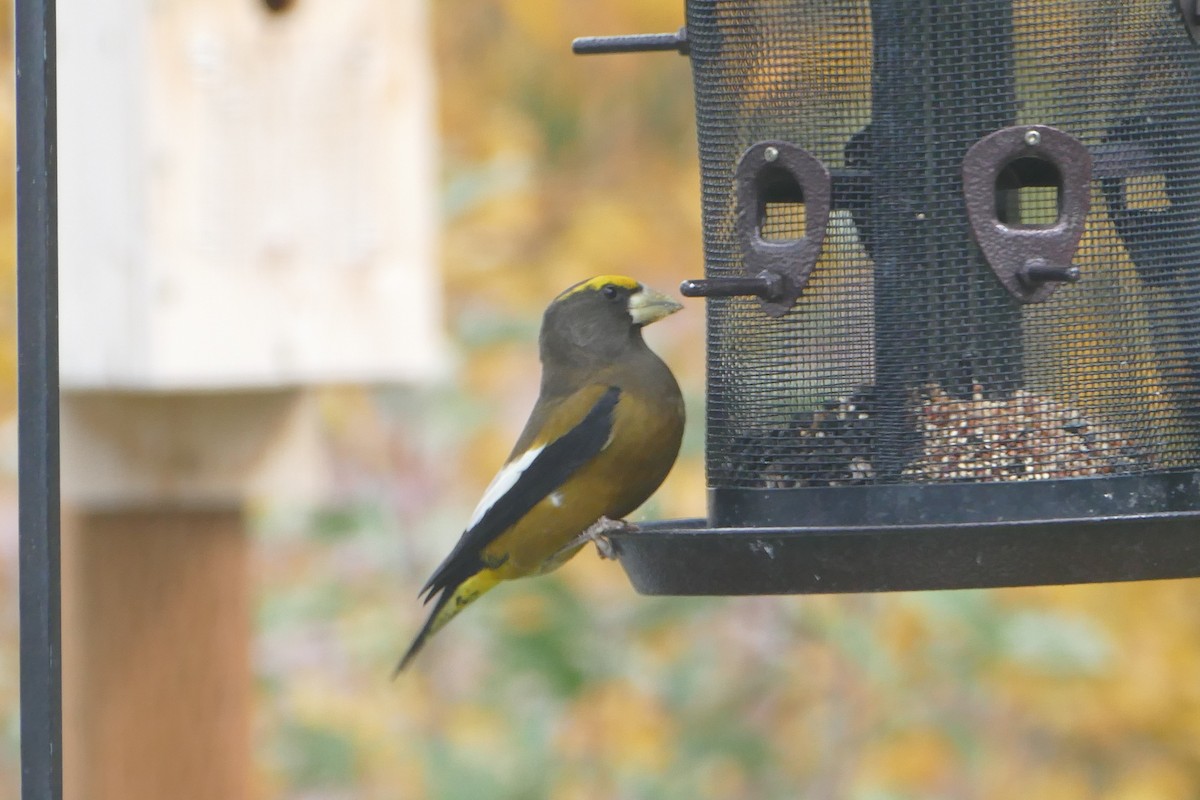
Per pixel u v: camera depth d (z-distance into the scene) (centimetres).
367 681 1480
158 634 1222
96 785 1214
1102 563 834
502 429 1487
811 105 953
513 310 1490
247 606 1242
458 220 1511
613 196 1584
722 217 984
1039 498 910
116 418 1190
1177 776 1425
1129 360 929
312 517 1491
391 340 1202
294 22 1194
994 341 928
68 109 1189
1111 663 1369
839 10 950
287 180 1189
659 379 1146
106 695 1216
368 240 1201
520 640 1386
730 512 957
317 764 1398
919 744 1407
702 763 1403
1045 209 953
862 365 939
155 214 1154
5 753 1452
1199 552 838
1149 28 946
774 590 864
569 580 1412
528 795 1384
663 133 1633
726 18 980
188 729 1223
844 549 841
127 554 1221
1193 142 954
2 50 1357
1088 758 1449
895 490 921
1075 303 929
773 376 952
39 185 782
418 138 1214
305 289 1189
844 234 941
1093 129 939
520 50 1622
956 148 934
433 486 1499
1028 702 1403
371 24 1205
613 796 1395
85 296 1177
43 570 781
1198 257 951
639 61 1622
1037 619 1345
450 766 1392
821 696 1416
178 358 1153
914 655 1357
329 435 1505
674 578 899
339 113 1199
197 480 1200
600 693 1421
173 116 1162
